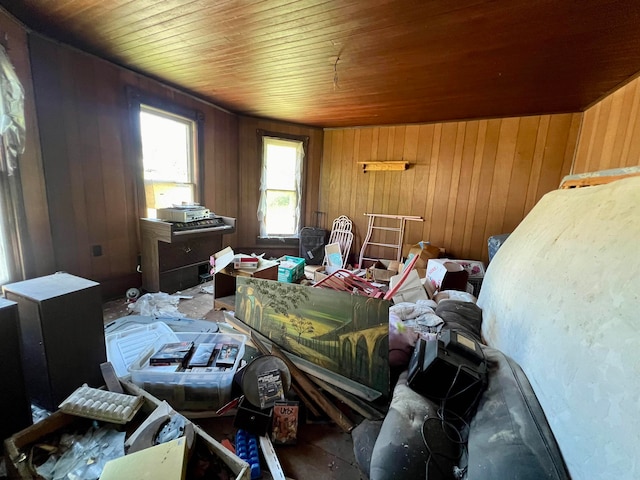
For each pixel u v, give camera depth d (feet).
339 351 5.20
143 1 5.40
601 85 8.30
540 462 2.57
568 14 5.17
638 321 2.37
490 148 12.18
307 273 12.39
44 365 4.19
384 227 14.57
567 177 8.09
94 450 3.56
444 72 7.93
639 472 1.87
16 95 6.31
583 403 2.54
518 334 4.29
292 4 5.24
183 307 9.00
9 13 6.02
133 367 4.84
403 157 13.78
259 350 5.75
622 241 3.16
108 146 8.53
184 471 3.13
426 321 5.85
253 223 14.66
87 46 7.41
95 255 8.53
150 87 9.46
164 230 8.95
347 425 4.68
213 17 5.80
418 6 5.11
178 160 10.96
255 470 3.90
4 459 3.41
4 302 3.64
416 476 3.07
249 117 13.65
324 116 13.10
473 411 3.65
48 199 7.30
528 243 5.76
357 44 6.61
